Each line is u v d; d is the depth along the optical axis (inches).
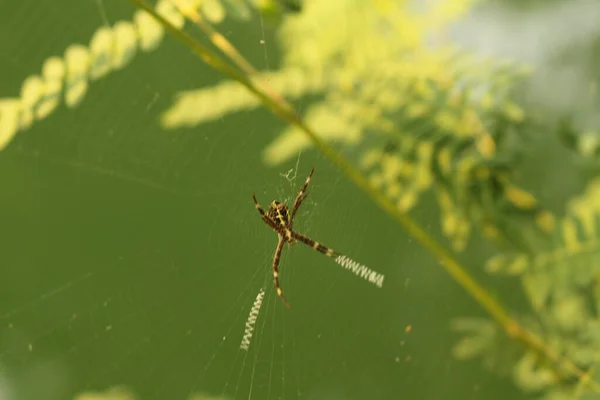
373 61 17.2
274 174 19.5
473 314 20.0
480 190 17.3
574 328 17.1
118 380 19.7
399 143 17.3
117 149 19.5
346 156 17.6
